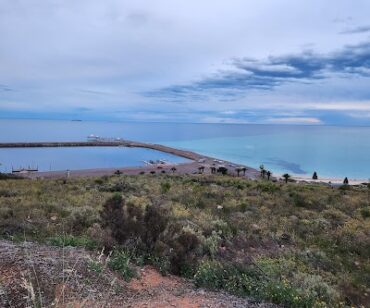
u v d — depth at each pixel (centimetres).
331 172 9306
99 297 443
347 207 1838
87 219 1040
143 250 686
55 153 14938
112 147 18862
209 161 11156
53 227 940
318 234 1235
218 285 591
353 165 11112
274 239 1095
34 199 1488
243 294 564
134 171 7844
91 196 1681
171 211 1344
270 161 12088
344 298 666
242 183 2936
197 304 485
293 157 13600
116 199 793
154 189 2112
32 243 643
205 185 2598
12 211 1152
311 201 1919
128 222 727
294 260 875
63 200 1505
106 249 671
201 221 1177
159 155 14512
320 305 545
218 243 916
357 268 910
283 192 2294
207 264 655
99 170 8088
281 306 531
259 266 710
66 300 402
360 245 1123
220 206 1559
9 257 511
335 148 17925
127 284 532
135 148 18462
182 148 18175
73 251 606
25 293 402
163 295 511
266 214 1502
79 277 480
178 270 655
